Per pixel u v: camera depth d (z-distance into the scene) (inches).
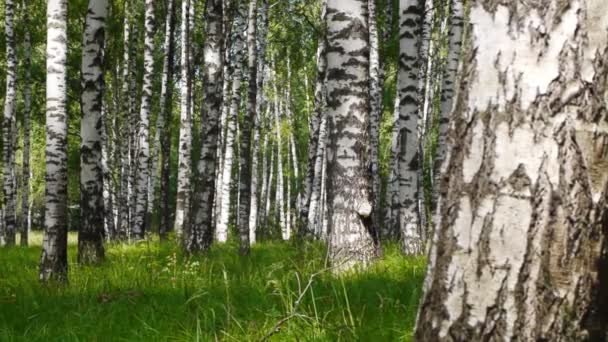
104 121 959.6
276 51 1034.1
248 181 565.9
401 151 437.7
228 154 754.2
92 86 399.9
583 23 75.3
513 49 76.6
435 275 80.3
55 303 229.0
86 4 753.6
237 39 688.4
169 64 916.0
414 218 422.9
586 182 73.4
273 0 873.5
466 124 79.1
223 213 759.1
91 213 396.5
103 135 961.5
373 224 294.7
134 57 951.6
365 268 276.7
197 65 1016.9
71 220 1801.2
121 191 921.5
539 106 74.6
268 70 1248.2
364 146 297.3
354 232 290.2
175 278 269.9
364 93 298.8
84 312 204.1
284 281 200.1
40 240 1039.6
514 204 74.0
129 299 217.9
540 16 75.9
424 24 663.8
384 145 1210.0
